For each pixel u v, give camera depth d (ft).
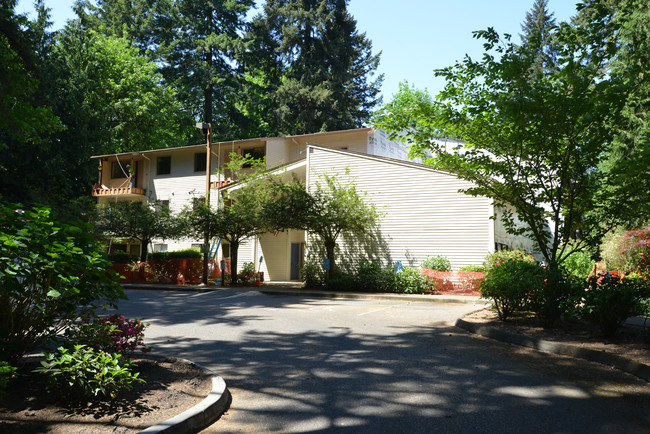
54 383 15.01
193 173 108.68
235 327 35.32
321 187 81.00
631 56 65.51
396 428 14.94
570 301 31.12
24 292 15.44
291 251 95.14
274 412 16.55
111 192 111.86
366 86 162.40
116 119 134.51
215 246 97.76
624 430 14.75
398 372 21.76
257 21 157.58
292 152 107.65
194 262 84.12
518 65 31.60
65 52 118.32
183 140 163.02
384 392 18.70
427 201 72.43
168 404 15.79
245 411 16.67
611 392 18.70
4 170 99.91
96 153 114.93
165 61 154.40
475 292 60.70
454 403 17.31
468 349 27.04
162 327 35.35
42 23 100.22
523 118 30.96
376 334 32.24
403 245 73.20
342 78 149.79
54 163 102.06
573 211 34.83
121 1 151.53
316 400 17.79
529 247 92.63
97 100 130.41
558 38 32.76
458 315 42.42
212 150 106.42
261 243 96.43
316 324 36.88
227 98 155.84
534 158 34.71
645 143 29.27
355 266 76.28
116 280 18.44
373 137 101.50
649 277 38.40
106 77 132.46
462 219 69.82
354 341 29.63
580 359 24.54
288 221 71.77
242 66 166.30
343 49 153.48
